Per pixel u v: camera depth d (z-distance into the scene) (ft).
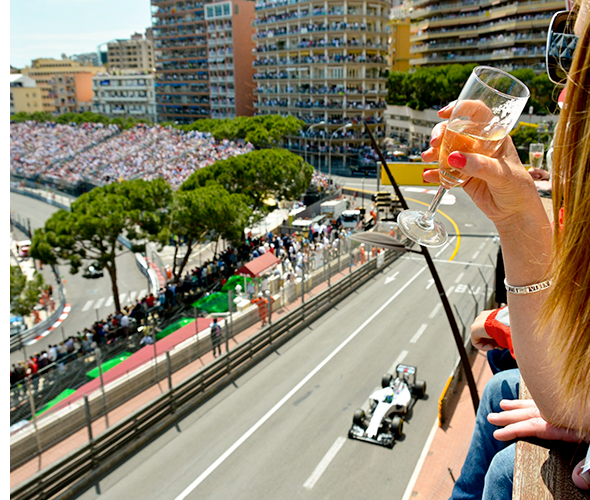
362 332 91.56
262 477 55.52
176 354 73.72
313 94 332.80
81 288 176.14
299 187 181.37
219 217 127.24
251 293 94.63
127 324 102.99
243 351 78.23
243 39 417.49
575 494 3.14
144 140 377.71
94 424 61.93
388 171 29.50
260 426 64.49
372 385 73.51
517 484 3.41
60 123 529.04
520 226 3.54
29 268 201.67
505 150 4.18
